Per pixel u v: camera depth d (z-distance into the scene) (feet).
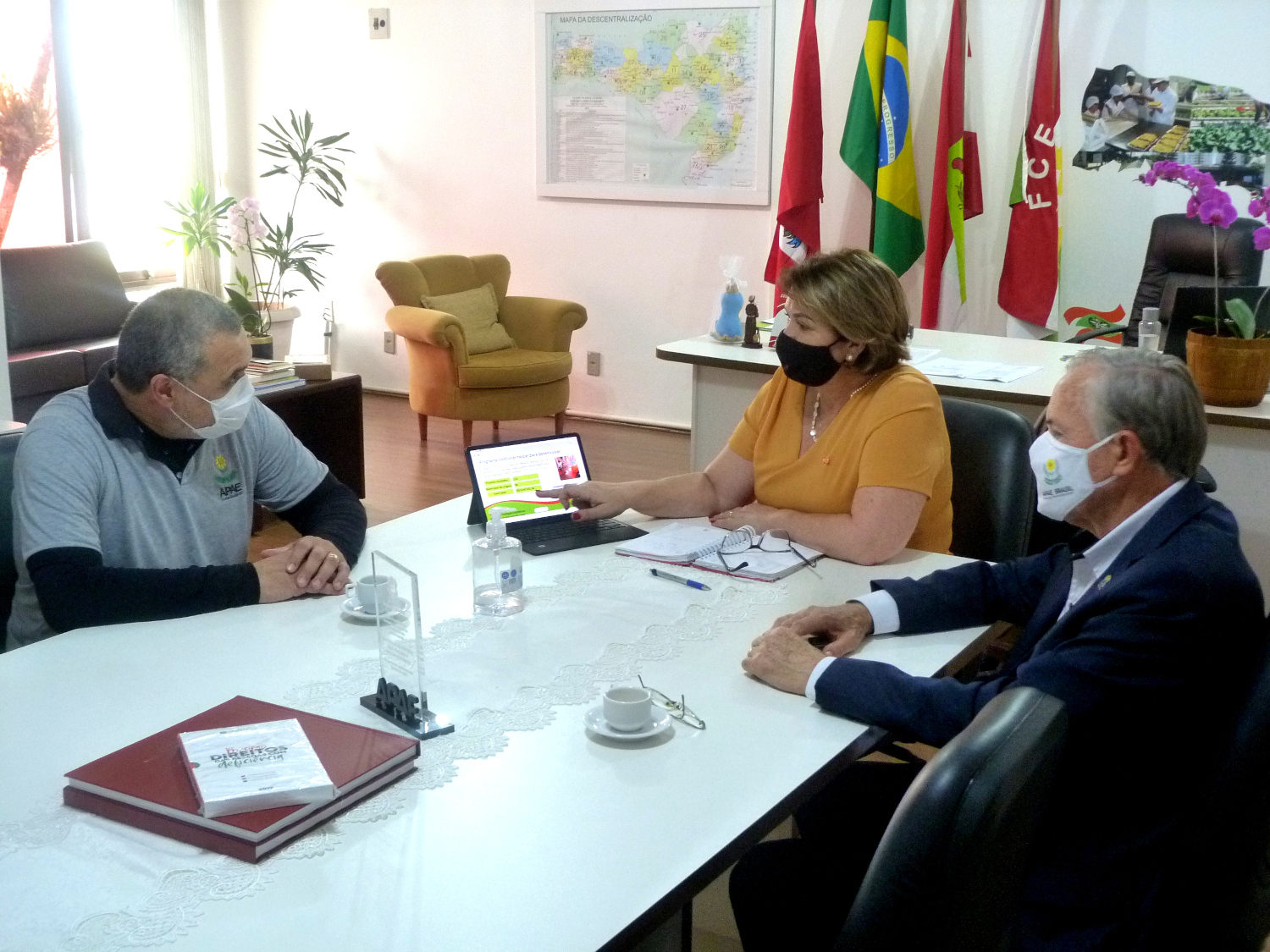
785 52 17.85
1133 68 15.76
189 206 22.31
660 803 4.14
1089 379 4.61
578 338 20.67
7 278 16.57
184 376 5.96
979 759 3.37
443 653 5.38
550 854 3.80
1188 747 4.38
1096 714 4.28
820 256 6.94
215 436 6.31
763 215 18.58
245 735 4.24
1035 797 3.49
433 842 3.85
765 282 18.67
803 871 5.01
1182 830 4.24
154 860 3.73
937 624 5.82
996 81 16.66
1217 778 4.13
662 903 3.57
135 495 6.31
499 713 4.79
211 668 5.18
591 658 5.36
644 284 19.84
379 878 3.65
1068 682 4.30
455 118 20.89
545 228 20.52
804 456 7.20
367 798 4.11
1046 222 16.15
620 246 19.89
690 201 19.03
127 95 21.52
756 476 7.49
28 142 20.20
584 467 7.52
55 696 4.88
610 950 3.36
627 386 20.40
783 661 5.15
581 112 19.58
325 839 3.86
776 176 18.30
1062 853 4.45
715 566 6.54
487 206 20.99
